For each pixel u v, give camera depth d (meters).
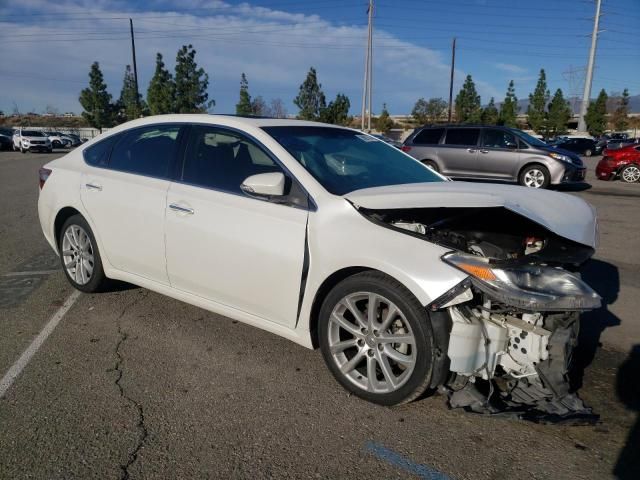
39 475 2.38
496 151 13.25
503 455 2.54
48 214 4.75
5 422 2.78
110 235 4.20
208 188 3.61
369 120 37.47
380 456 2.53
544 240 3.03
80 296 4.69
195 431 2.72
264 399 3.03
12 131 43.69
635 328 4.11
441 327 2.68
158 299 4.61
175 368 3.38
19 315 4.26
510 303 2.50
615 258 6.34
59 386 3.15
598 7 50.31
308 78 38.25
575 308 2.52
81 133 59.00
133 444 2.61
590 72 51.50
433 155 13.98
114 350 3.63
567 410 2.72
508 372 2.82
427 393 2.98
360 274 2.92
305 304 3.15
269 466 2.46
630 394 3.10
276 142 3.46
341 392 3.11
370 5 36.25
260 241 3.26
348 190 3.25
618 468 2.45
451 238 2.84
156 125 4.15
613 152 15.70
